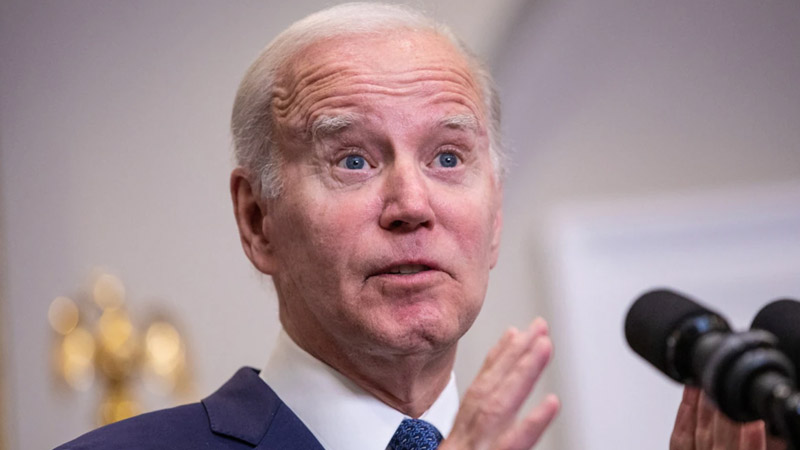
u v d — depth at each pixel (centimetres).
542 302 1277
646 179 1306
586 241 1287
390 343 436
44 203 1187
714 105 1315
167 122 1217
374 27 476
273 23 1223
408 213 434
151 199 1207
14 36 1201
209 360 1191
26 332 1157
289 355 480
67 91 1206
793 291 1281
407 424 462
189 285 1198
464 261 449
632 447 1243
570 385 1248
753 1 1313
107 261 1186
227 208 1216
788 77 1312
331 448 460
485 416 345
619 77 1310
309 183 456
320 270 449
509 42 1238
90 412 1134
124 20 1221
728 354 286
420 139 453
